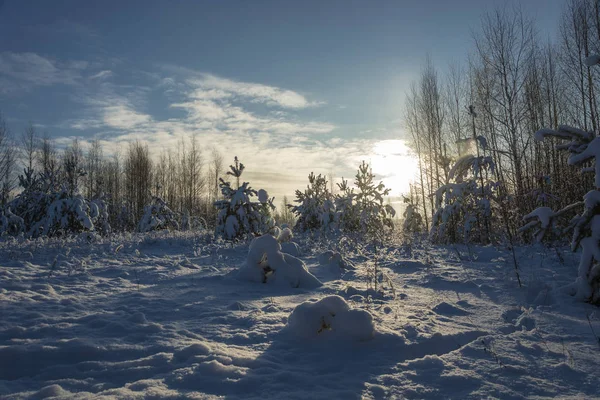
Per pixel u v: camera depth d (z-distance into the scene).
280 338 3.72
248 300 5.43
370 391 2.64
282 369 3.00
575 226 5.36
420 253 10.92
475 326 4.16
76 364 3.02
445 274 7.46
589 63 4.99
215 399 2.46
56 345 3.34
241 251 11.80
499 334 3.86
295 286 6.51
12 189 24.14
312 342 3.62
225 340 3.70
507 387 2.69
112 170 43.59
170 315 4.59
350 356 3.32
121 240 14.35
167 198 41.56
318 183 19.66
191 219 25.41
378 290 5.97
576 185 12.56
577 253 9.04
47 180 17.39
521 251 10.05
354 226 16.70
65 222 16.17
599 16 16.83
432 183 23.50
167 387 2.64
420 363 3.11
